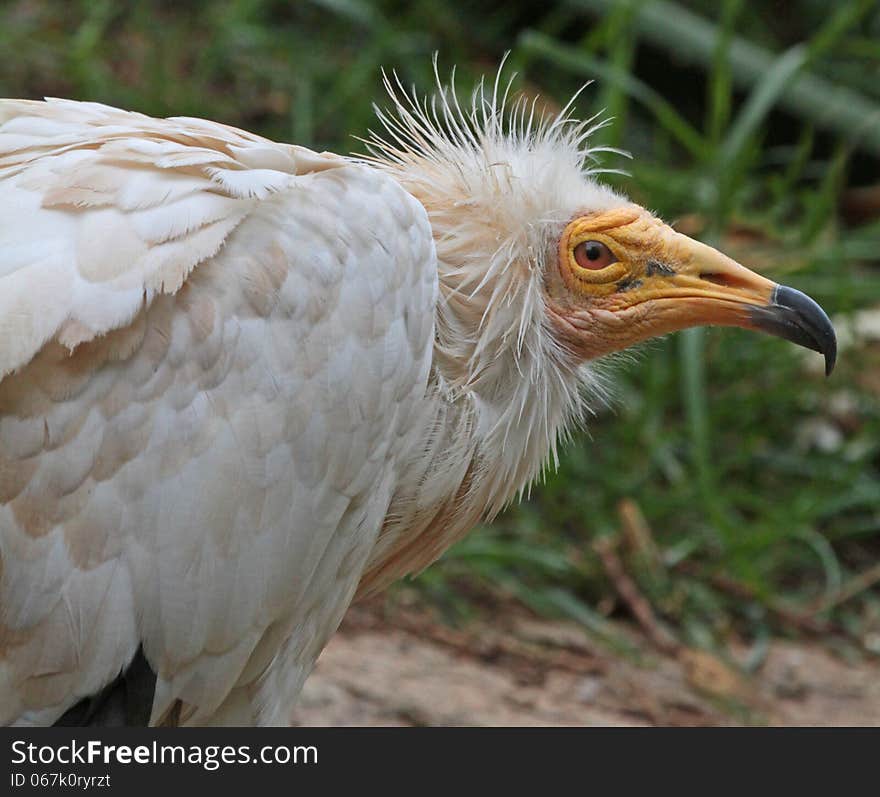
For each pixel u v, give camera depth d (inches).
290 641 243.8
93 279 211.2
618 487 455.5
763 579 454.9
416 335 243.1
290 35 599.8
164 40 577.6
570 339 283.1
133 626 217.5
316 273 226.1
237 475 218.8
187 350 215.2
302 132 529.7
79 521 211.5
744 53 627.2
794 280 527.2
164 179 223.6
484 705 361.1
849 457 492.7
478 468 269.0
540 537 439.8
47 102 256.1
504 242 264.1
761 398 503.5
